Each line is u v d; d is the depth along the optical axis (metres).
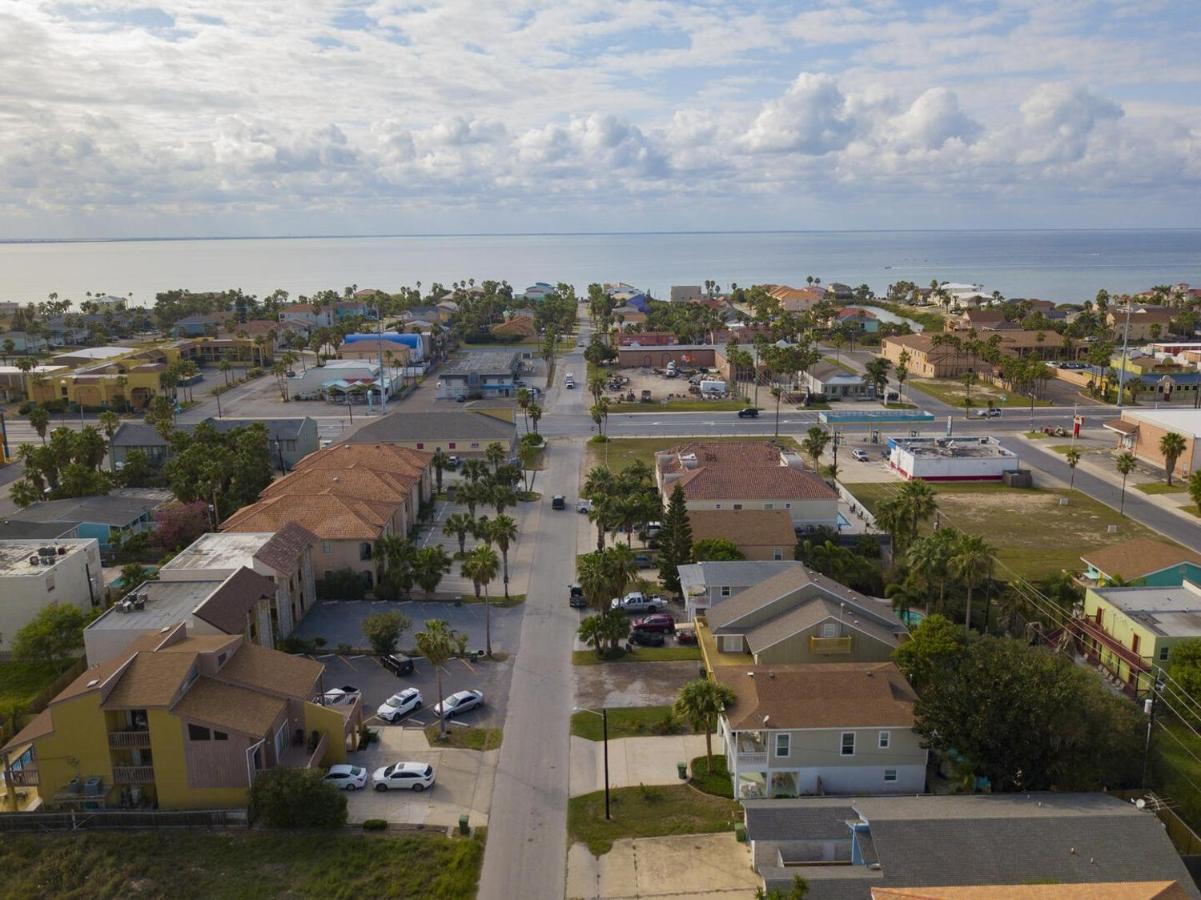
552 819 52.66
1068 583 81.12
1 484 126.00
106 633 64.50
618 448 145.12
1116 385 182.12
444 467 126.31
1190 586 75.31
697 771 57.28
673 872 47.91
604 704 65.81
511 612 82.44
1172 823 49.72
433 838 50.72
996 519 109.88
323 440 149.00
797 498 99.06
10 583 74.44
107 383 177.25
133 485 118.25
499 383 190.00
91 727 52.75
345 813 52.22
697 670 70.88
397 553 84.56
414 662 72.56
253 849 49.75
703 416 170.25
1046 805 48.31
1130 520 109.19
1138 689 65.62
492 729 62.44
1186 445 126.94
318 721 57.59
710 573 77.25
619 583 71.62
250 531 86.19
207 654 56.44
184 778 53.06
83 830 51.56
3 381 184.25
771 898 41.44
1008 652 56.00
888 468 134.00
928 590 77.06
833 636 63.38
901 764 54.91
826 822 48.12
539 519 110.00
